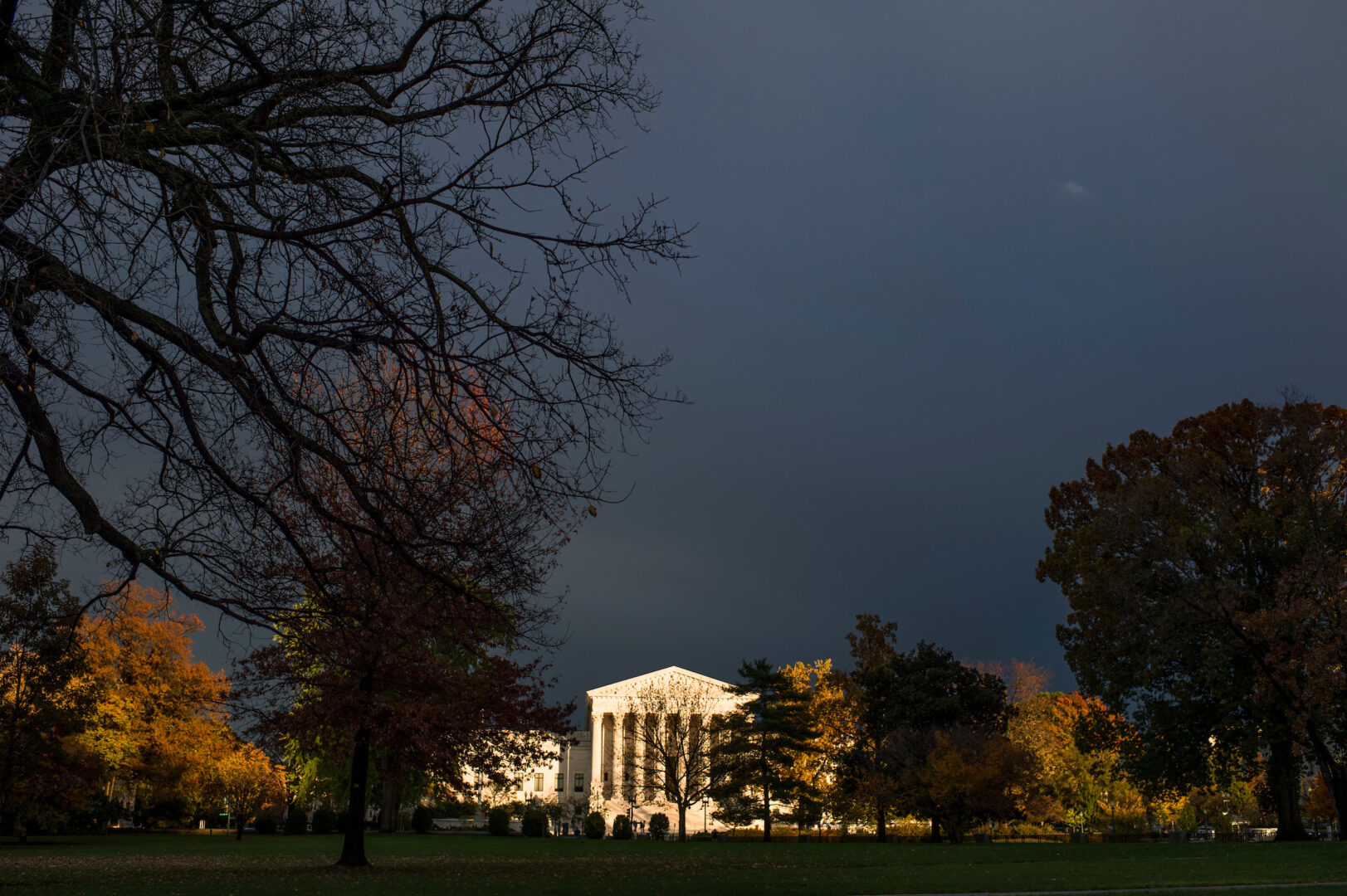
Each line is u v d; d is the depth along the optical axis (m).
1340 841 30.02
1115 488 42.38
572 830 84.38
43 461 6.43
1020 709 63.38
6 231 5.45
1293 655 32.88
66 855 27.33
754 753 54.97
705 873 20.56
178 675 52.00
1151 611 36.59
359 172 6.73
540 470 6.64
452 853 31.05
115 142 5.49
